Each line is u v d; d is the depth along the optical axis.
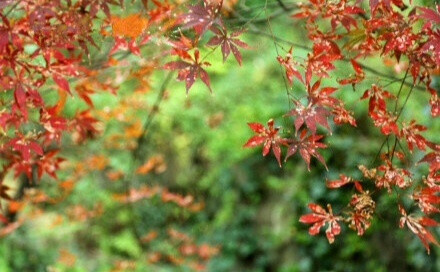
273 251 7.96
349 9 2.29
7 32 2.16
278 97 6.87
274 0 3.07
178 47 2.18
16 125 2.41
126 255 8.30
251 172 8.34
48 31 2.21
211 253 6.68
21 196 5.53
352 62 2.35
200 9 2.05
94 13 2.32
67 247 7.74
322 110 2.18
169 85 5.82
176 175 8.75
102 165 5.37
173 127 7.71
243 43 2.11
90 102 3.06
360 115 6.25
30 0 2.18
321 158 2.23
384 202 5.10
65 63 2.32
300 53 4.53
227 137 7.41
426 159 2.29
